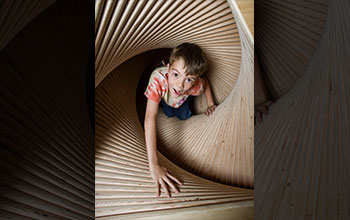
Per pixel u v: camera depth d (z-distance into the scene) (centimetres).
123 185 52
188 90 78
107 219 44
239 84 64
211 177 76
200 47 71
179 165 83
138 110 92
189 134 88
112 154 57
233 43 63
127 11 43
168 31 60
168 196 51
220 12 54
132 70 84
